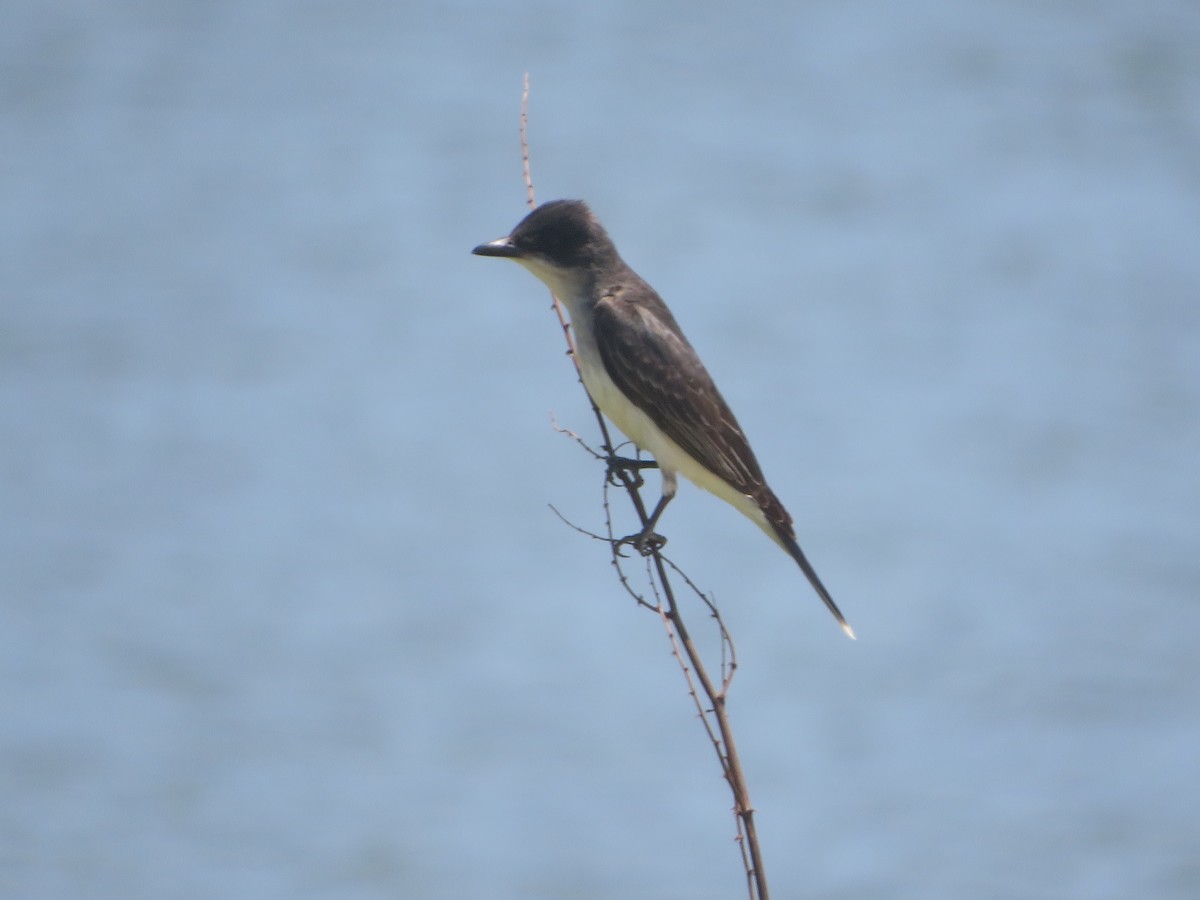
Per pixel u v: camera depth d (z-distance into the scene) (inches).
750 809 313.7
